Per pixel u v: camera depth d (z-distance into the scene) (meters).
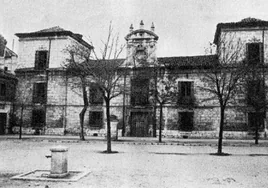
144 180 9.37
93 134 33.41
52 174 9.59
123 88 25.78
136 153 17.11
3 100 34.19
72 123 34.19
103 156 15.57
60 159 9.64
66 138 28.55
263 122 29.19
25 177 9.58
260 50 30.20
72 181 9.12
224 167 12.20
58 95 34.84
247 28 30.72
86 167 11.91
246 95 25.78
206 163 13.31
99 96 33.31
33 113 35.19
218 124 30.47
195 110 31.17
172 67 31.69
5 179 9.41
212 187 8.53
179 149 19.78
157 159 14.53
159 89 31.53
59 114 34.59
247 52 30.20
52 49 35.81
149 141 25.88
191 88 31.45
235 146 22.36
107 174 10.36
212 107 30.78
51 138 28.30
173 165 12.59
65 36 35.56
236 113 29.86
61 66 34.81
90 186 8.50
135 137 31.30
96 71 20.78
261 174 10.63
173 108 31.67
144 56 33.22
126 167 11.95
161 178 9.72
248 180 9.54
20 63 36.72
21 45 36.94
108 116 17.88
